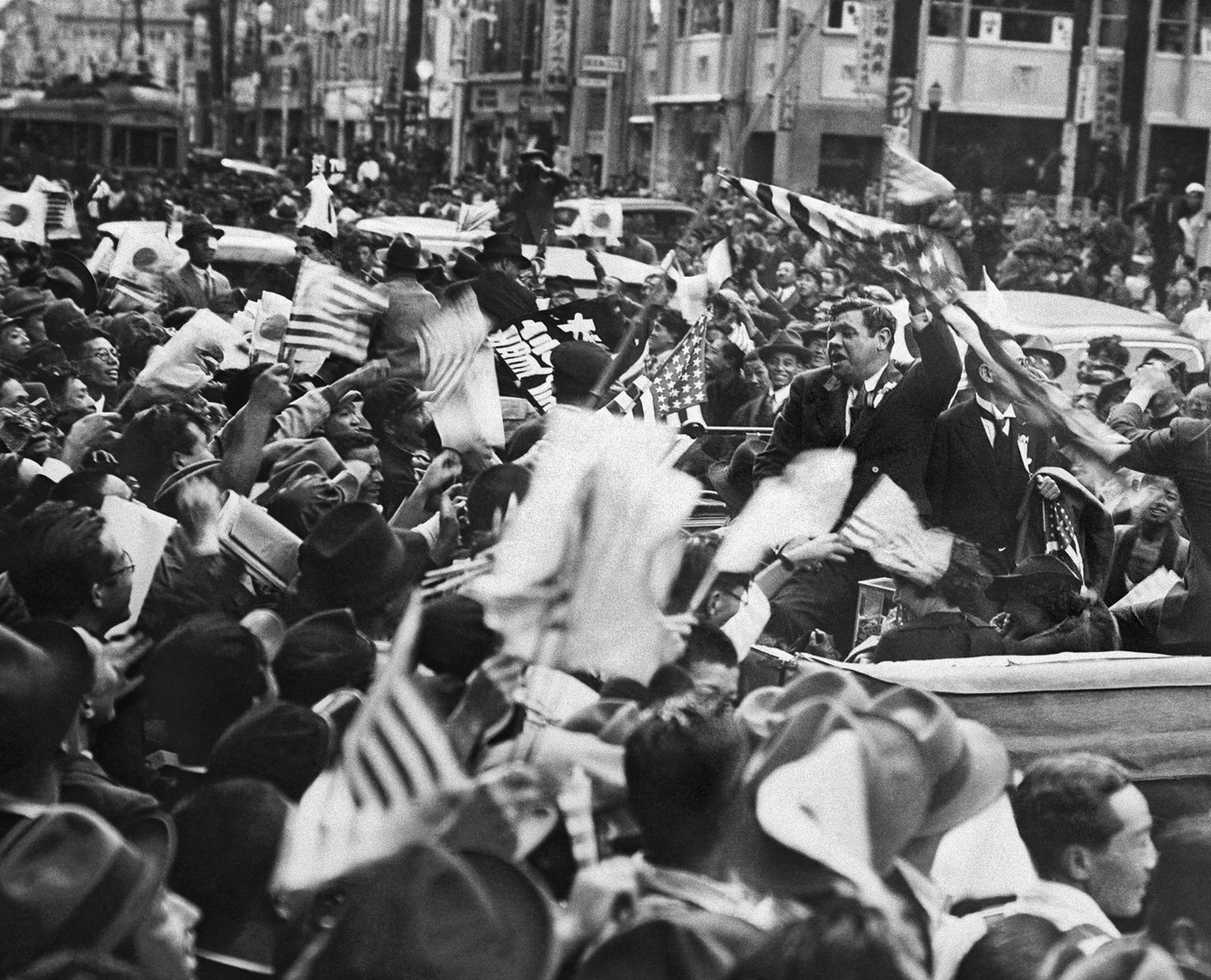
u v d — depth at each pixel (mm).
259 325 11438
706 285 11570
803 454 5473
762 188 8047
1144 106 38688
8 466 6672
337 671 4715
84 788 4211
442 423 8781
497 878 2926
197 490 6246
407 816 2918
